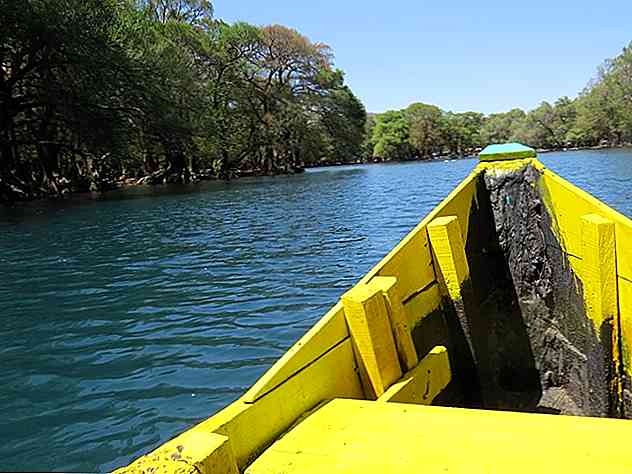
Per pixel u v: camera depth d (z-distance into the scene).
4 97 33.25
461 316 4.02
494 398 4.30
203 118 46.22
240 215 22.86
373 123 133.25
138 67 35.16
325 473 1.79
